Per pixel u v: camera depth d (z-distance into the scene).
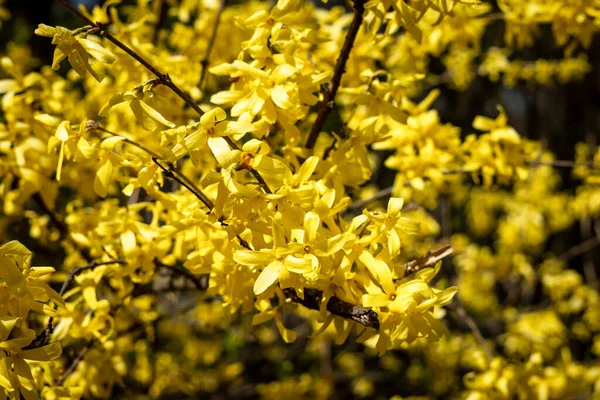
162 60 0.71
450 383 1.46
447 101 1.83
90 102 0.85
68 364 0.72
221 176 0.54
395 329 0.54
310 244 0.54
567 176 2.00
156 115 0.55
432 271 0.56
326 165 0.62
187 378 1.14
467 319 0.82
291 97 0.60
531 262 1.70
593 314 1.42
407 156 0.74
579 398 1.11
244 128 0.54
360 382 1.50
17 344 0.53
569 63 1.43
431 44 0.83
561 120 2.01
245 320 1.33
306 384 1.42
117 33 0.72
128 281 0.74
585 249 1.49
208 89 0.89
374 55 0.74
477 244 1.84
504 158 0.74
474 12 0.73
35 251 0.97
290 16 0.62
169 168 0.59
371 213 0.56
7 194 0.72
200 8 0.94
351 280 0.57
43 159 0.71
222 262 0.60
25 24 1.66
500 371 0.76
